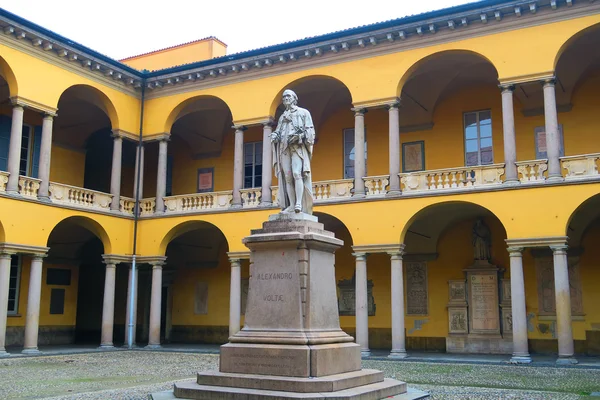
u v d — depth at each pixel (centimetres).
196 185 3275
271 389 953
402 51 2370
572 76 2423
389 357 2175
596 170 2033
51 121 2477
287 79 2589
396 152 2339
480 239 2564
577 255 2380
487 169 2195
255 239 1062
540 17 2148
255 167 3105
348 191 2425
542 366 1925
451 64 2473
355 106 2422
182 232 2812
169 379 1562
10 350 2489
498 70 2192
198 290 3197
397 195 2292
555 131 2094
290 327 1014
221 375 1001
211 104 2920
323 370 985
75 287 3106
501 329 2489
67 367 1894
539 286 2450
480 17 2208
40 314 2914
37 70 2422
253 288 1061
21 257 2827
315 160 2953
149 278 3272
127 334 2742
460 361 2036
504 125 2170
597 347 2311
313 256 1056
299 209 1116
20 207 2327
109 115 2788
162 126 2844
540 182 2075
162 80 2822
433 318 2619
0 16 2247
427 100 2703
